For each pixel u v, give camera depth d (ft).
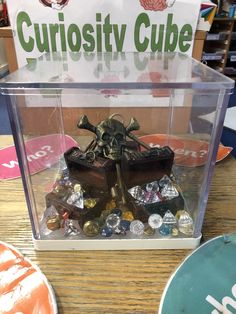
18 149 0.73
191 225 0.83
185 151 1.01
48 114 0.99
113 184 0.90
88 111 1.04
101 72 0.81
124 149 0.88
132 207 0.87
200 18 1.29
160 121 1.09
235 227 0.90
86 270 0.75
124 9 1.26
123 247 0.82
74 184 0.92
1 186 1.10
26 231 0.88
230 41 3.82
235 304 0.65
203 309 0.64
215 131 0.73
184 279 0.70
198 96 0.80
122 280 0.73
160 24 1.29
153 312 0.65
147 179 0.91
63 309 0.66
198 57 1.38
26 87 0.66
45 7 1.24
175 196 0.91
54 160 1.00
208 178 0.79
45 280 0.70
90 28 1.29
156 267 0.77
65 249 0.81
